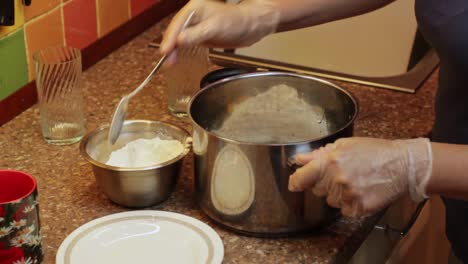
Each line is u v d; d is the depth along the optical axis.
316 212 1.00
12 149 1.18
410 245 1.36
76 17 1.39
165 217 1.02
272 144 0.94
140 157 1.09
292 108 1.17
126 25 1.56
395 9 1.77
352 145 0.90
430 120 1.31
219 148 0.97
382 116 1.32
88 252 0.95
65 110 1.20
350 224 1.04
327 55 1.84
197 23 1.09
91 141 1.09
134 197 1.04
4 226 0.87
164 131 1.14
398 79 1.46
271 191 0.97
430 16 1.02
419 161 0.88
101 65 1.48
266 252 0.98
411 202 1.30
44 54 1.22
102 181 1.04
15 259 0.89
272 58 1.81
